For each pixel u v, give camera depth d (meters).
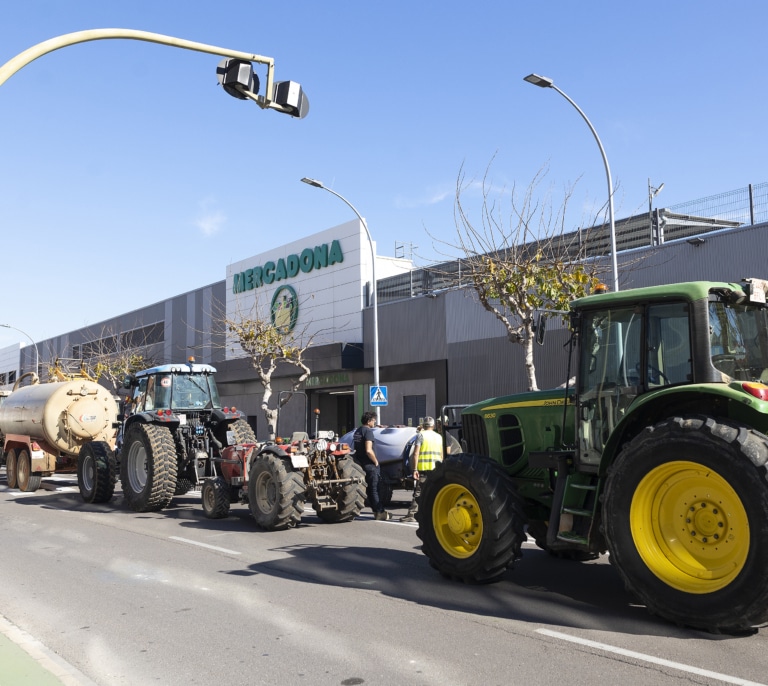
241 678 4.74
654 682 4.45
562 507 6.54
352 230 31.75
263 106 9.19
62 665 4.83
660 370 6.05
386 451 13.78
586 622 5.75
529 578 7.40
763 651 4.98
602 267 19.72
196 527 11.35
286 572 7.89
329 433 11.92
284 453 10.88
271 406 36.94
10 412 18.19
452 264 26.83
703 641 5.22
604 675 4.59
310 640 5.46
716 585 5.29
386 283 30.38
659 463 5.58
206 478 12.46
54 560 8.73
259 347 28.36
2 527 11.55
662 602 5.51
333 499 11.68
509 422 7.90
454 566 7.15
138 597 6.89
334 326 32.47
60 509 13.92
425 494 7.51
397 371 28.89
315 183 23.84
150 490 12.79
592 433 6.51
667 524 5.68
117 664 5.05
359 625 5.81
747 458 5.08
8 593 7.11
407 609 6.26
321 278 33.38
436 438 12.01
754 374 6.15
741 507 5.15
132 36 7.83
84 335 59.38
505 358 24.48
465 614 6.06
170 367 14.01
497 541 6.82
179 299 45.84
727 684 4.39
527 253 18.05
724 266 18.42
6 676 4.56
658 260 19.67
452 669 4.77
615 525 5.81
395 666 4.86
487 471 7.00
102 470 14.59
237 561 8.55
